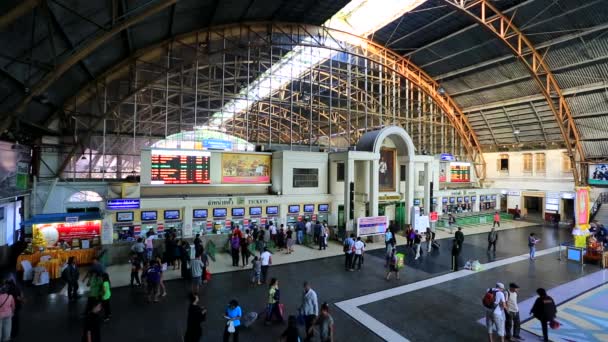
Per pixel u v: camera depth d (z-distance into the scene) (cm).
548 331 973
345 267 1596
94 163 2114
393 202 2500
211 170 2158
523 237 2470
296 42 2702
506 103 3192
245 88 2511
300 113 2789
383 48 3114
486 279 1448
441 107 3538
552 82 2778
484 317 1063
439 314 1083
